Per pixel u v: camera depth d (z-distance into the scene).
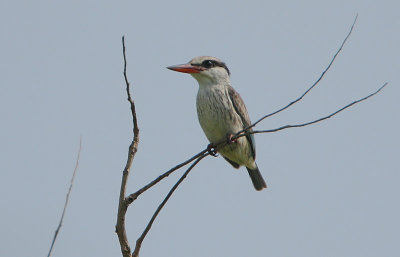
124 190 6.85
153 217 6.81
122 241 6.74
